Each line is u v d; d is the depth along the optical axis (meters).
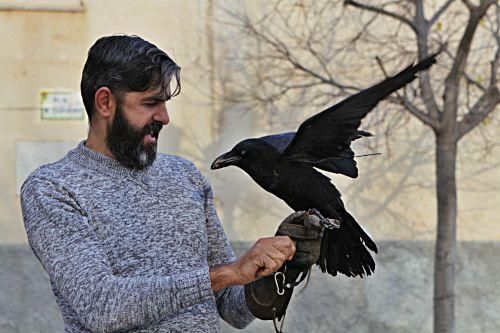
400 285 11.73
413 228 11.69
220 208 11.66
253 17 11.30
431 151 11.58
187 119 11.60
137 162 3.72
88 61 3.72
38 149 11.58
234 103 11.50
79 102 11.59
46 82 11.56
